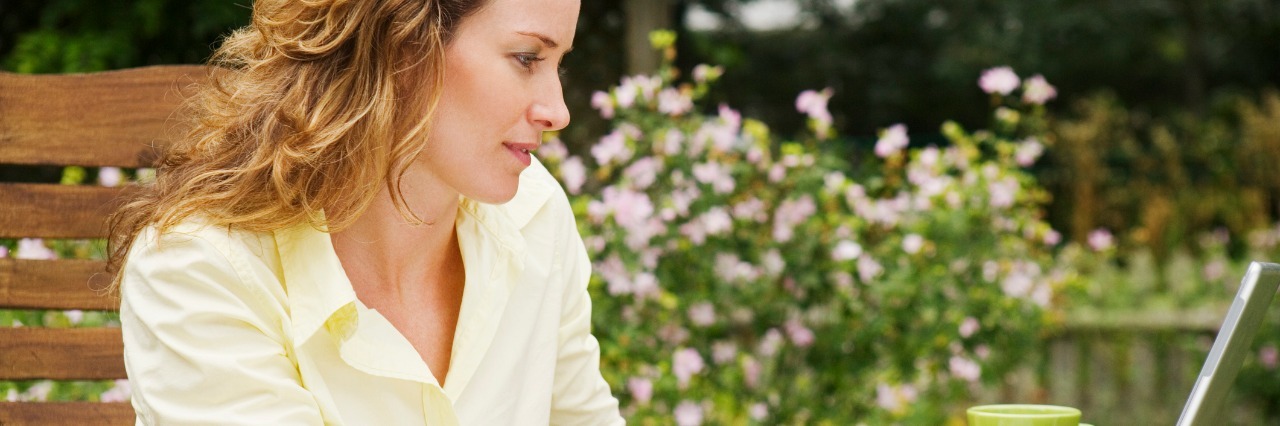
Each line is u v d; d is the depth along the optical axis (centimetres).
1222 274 568
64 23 586
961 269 349
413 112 120
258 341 120
